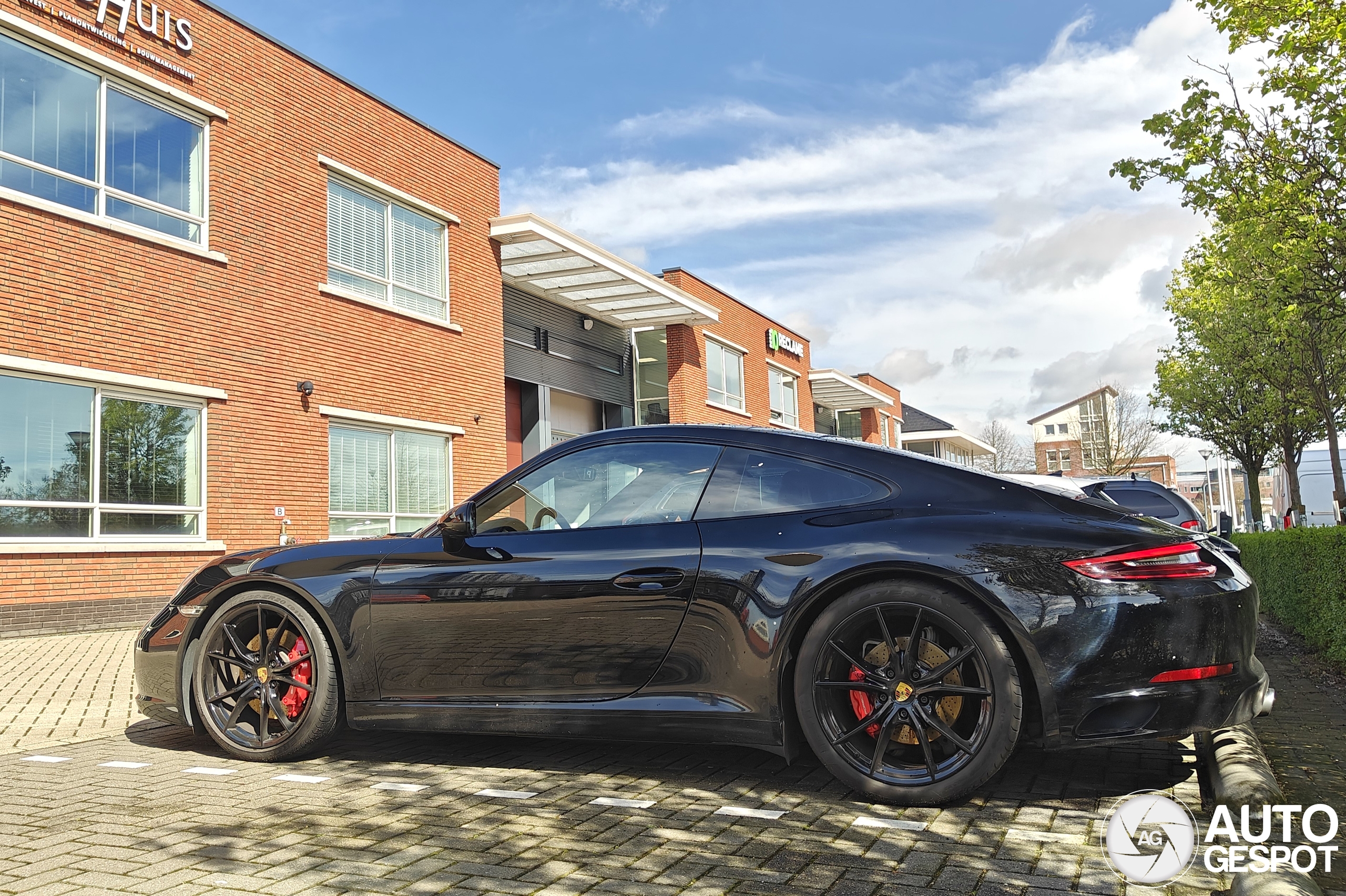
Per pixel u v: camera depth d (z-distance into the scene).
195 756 4.23
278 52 12.96
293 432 12.77
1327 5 7.80
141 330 10.91
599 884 2.58
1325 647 6.84
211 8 12.02
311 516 12.95
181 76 11.57
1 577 9.38
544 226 16.80
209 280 11.76
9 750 4.46
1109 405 47.25
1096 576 3.07
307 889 2.55
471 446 16.12
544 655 3.66
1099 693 3.02
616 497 3.82
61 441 10.07
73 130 10.41
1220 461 48.72
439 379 15.48
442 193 15.85
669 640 3.50
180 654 4.25
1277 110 8.59
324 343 13.39
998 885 2.53
